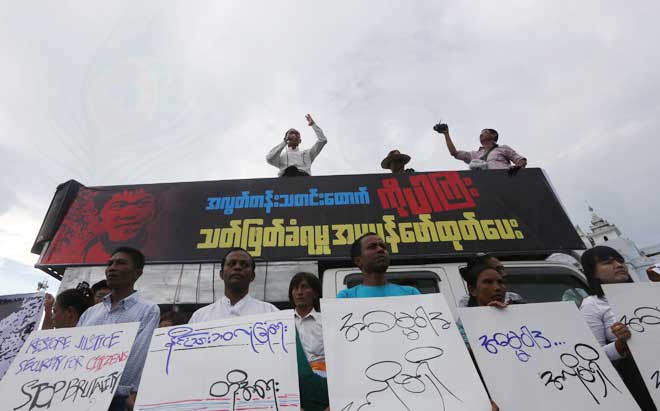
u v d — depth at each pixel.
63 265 3.30
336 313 1.55
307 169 4.70
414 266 3.16
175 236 3.46
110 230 3.51
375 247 2.21
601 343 2.07
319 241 3.40
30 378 1.48
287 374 1.40
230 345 1.50
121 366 1.48
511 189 3.74
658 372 1.49
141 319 2.10
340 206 3.61
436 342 1.48
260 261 3.30
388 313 1.57
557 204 3.64
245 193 3.73
